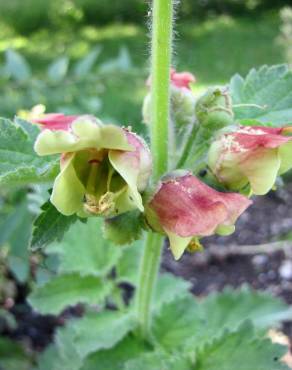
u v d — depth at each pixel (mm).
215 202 62
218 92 73
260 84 81
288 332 149
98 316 96
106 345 91
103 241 101
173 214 63
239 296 114
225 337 86
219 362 85
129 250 103
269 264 178
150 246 88
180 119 78
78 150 58
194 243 66
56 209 65
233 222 61
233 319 111
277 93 80
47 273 122
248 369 84
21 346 142
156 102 71
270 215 197
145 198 65
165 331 96
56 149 56
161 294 107
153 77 70
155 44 69
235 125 71
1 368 136
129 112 228
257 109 80
